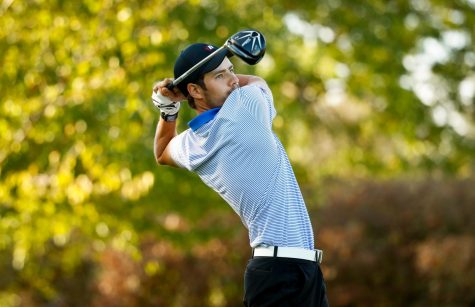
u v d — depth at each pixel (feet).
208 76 38.29
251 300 37.60
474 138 147.02
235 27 106.63
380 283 141.79
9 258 140.36
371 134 150.30
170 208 108.47
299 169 120.47
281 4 126.00
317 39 135.13
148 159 94.63
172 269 147.64
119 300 151.23
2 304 148.36
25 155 91.76
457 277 134.82
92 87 85.05
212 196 108.47
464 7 141.90
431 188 154.51
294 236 37.27
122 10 83.66
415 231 148.87
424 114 139.95
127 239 100.07
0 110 87.56
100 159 90.07
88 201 96.89
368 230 150.82
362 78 139.74
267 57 127.03
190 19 102.53
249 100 37.83
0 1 85.25
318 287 37.70
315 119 142.51
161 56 88.48
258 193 37.22
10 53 87.71
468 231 147.43
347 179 164.55
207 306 147.95
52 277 140.26
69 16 87.71
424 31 137.18
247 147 37.32
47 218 95.86
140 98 89.92
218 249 146.00
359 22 133.08
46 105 86.28
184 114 97.40
